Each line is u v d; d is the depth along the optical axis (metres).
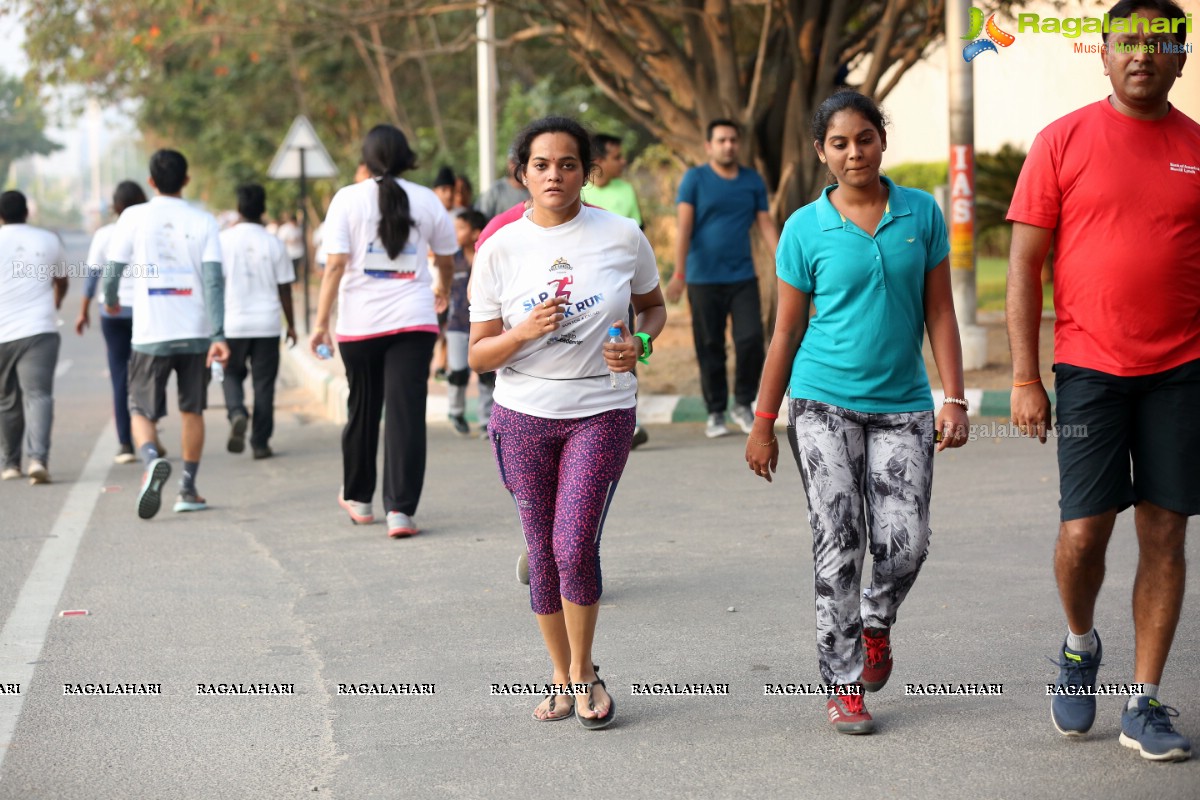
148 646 14.65
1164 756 10.57
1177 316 10.50
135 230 21.58
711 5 33.50
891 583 11.60
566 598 11.67
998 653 13.53
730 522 19.97
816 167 33.84
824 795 10.26
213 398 37.91
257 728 12.10
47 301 25.05
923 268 11.40
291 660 14.05
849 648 11.48
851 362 11.40
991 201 51.09
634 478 23.50
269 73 71.62
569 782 10.70
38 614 15.98
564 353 11.55
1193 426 10.52
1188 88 42.66
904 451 11.45
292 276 27.61
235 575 17.70
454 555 18.50
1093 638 11.17
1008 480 22.38
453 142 75.38
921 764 10.80
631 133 59.41
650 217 54.31
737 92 33.91
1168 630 10.79
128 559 18.73
